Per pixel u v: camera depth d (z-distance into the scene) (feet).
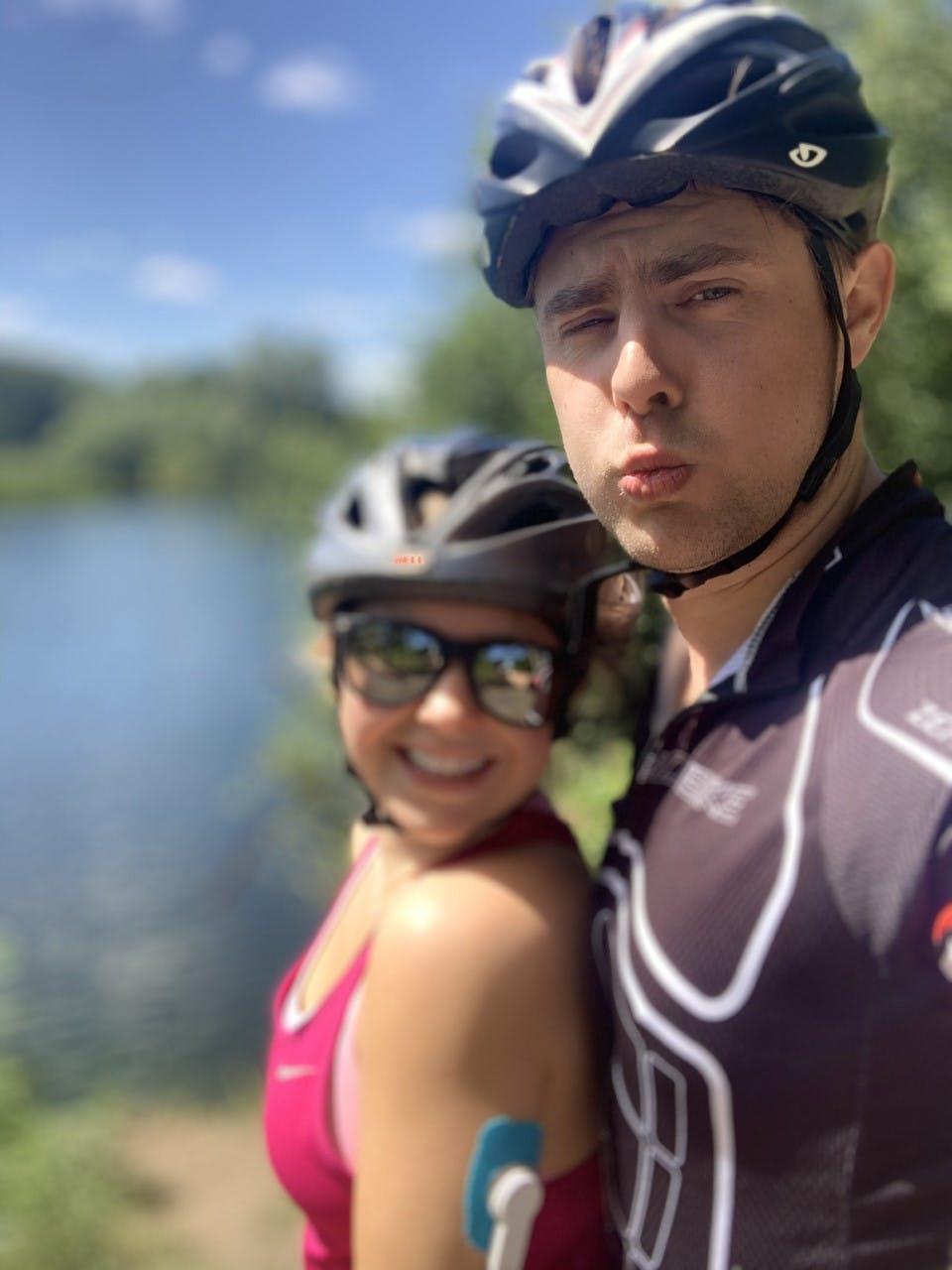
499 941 1.88
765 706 1.67
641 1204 1.74
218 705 43.42
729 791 1.64
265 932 20.95
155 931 21.43
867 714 1.51
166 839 27.58
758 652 1.72
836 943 1.44
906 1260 1.42
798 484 1.72
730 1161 1.56
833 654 1.63
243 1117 14.15
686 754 1.78
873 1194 1.44
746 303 1.69
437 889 1.96
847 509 1.82
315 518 2.54
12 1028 16.74
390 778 2.16
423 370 15.61
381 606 2.15
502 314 13.42
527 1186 1.79
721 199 1.68
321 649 2.50
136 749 37.27
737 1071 1.53
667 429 1.69
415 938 1.90
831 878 1.46
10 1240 9.91
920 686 1.48
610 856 1.90
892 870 1.40
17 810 30.96
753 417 1.68
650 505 1.73
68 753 37.24
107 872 25.36
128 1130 13.79
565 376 1.84
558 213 1.76
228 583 81.61
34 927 21.83
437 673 2.09
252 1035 16.58
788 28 1.73
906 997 1.38
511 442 2.32
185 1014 17.48
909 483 1.75
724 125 1.63
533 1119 1.87
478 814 2.09
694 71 1.67
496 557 2.07
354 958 2.16
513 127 1.87
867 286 1.87
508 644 2.11
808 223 1.72
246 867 24.23
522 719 2.11
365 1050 1.93
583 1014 1.92
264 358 219.41
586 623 2.21
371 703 2.14
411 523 2.16
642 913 1.71
